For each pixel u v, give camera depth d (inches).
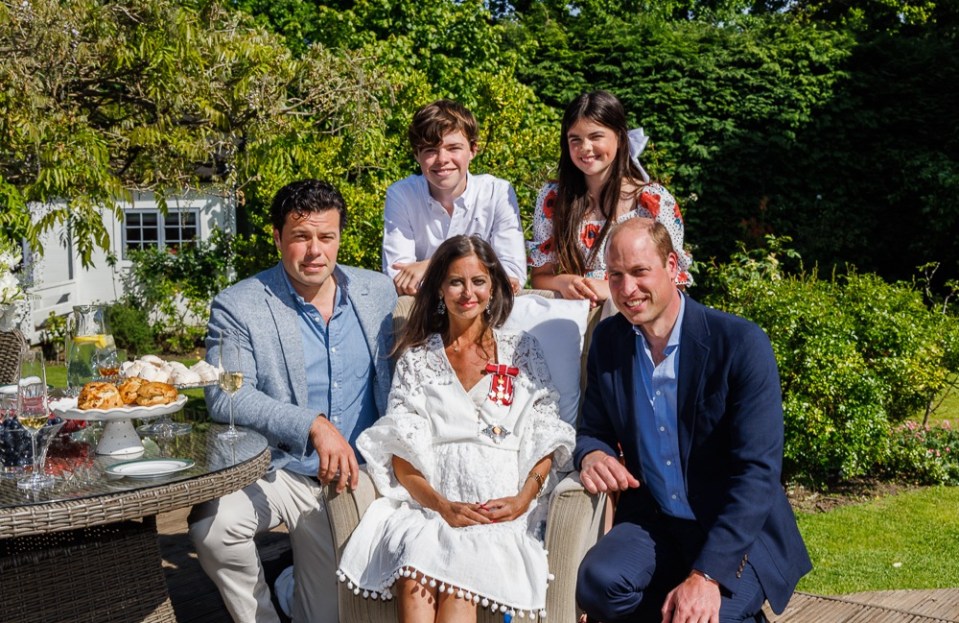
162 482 87.9
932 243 434.6
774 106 420.8
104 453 99.4
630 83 424.5
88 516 82.2
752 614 100.3
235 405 114.3
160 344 449.4
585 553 107.5
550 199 145.0
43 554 93.8
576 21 514.0
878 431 204.4
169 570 145.6
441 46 396.5
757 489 98.4
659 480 107.0
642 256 101.0
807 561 106.7
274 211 117.1
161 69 213.5
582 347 124.8
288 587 125.5
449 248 113.3
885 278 448.8
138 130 218.7
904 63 428.5
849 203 438.6
